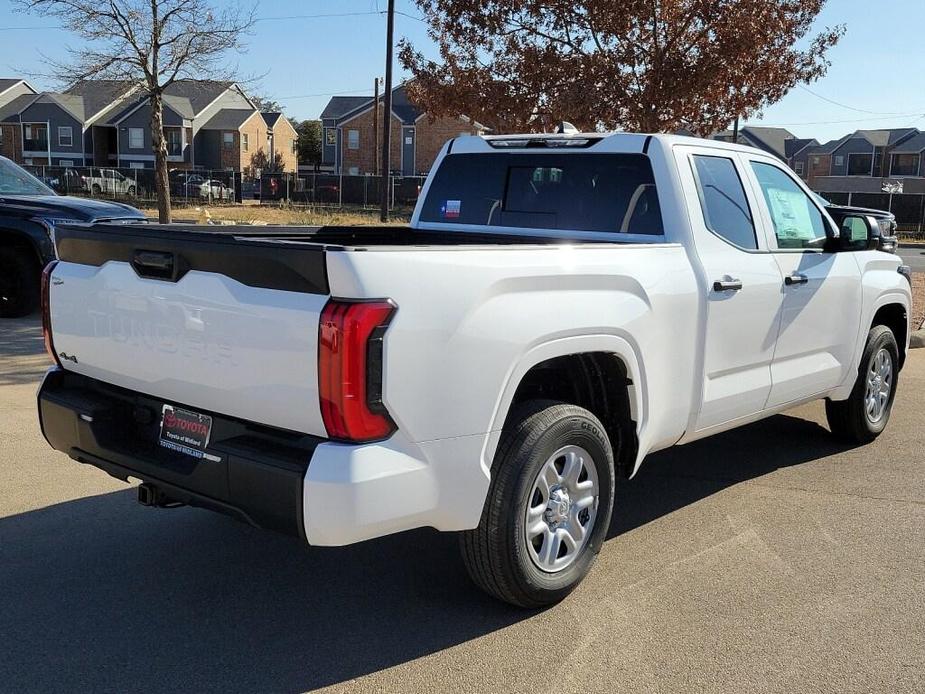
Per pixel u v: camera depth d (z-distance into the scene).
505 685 3.29
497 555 3.60
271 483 3.15
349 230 5.43
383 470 3.13
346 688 3.26
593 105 13.47
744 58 13.40
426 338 3.18
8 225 10.88
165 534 4.63
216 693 3.21
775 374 5.20
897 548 4.60
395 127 72.38
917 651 3.57
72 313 3.97
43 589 3.98
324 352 3.01
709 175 4.88
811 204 5.64
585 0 13.20
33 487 5.21
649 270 4.21
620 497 5.33
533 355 3.58
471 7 14.02
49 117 72.12
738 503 5.24
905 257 28.41
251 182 66.06
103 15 23.05
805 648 3.58
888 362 6.50
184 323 3.44
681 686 3.30
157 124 24.34
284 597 3.97
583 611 3.86
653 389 4.25
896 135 82.31
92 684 3.25
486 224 5.50
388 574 4.22
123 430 3.90
